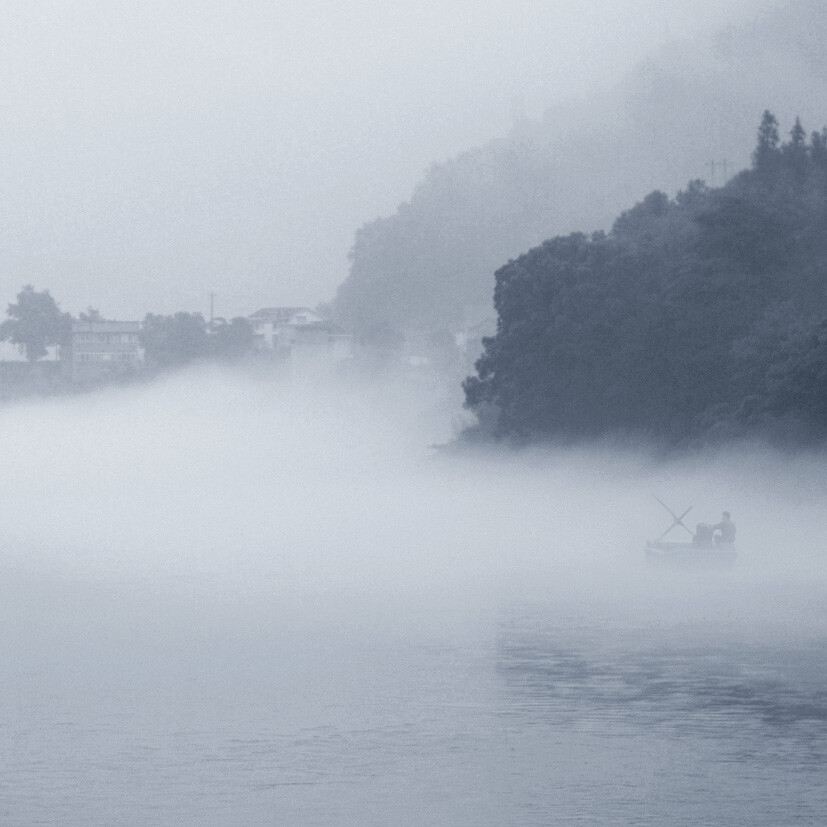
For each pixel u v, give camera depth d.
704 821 49.03
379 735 60.12
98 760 56.34
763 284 177.38
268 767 55.38
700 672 72.06
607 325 181.38
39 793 52.28
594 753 57.06
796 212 189.62
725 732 60.03
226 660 77.25
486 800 51.22
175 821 49.41
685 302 176.25
